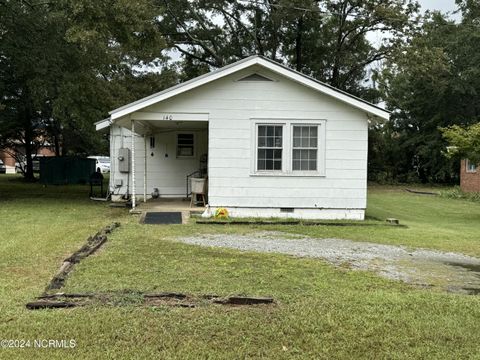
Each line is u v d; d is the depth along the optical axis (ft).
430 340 12.04
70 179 83.15
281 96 36.86
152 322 12.56
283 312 13.60
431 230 32.65
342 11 89.86
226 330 12.20
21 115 78.07
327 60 96.02
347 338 12.00
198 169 49.93
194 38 93.76
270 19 89.35
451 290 16.79
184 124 44.24
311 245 25.25
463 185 76.38
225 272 18.16
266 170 37.06
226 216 36.09
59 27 47.16
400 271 19.53
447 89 95.04
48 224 31.42
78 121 50.03
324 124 37.04
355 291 16.06
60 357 10.60
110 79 73.72
